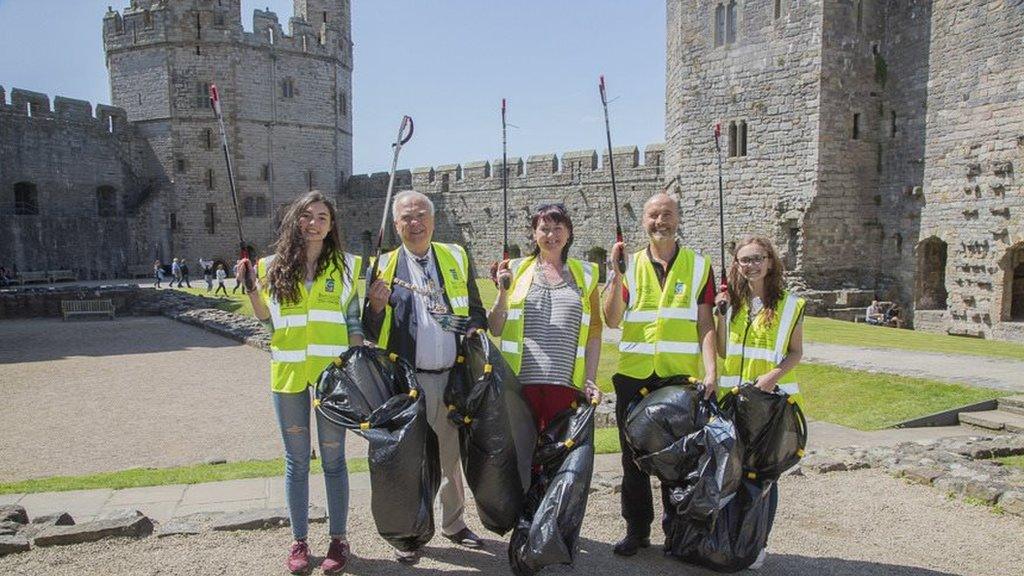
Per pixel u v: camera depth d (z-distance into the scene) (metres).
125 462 9.05
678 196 25.25
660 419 4.30
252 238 43.91
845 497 6.02
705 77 24.17
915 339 16.20
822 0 21.42
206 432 10.56
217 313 23.97
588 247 35.56
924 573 4.56
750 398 4.43
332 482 4.46
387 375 4.42
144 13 42.34
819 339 15.84
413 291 4.75
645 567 4.62
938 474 6.35
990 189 19.11
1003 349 14.65
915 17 21.27
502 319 4.78
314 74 45.59
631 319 4.80
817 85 21.62
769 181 22.86
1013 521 5.46
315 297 4.53
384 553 4.76
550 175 36.97
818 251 22.19
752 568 4.55
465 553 4.79
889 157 22.27
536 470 4.34
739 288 4.84
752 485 4.41
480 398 4.32
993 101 18.95
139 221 41.31
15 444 9.97
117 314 27.66
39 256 36.44
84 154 40.09
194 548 4.76
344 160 48.00
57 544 4.79
